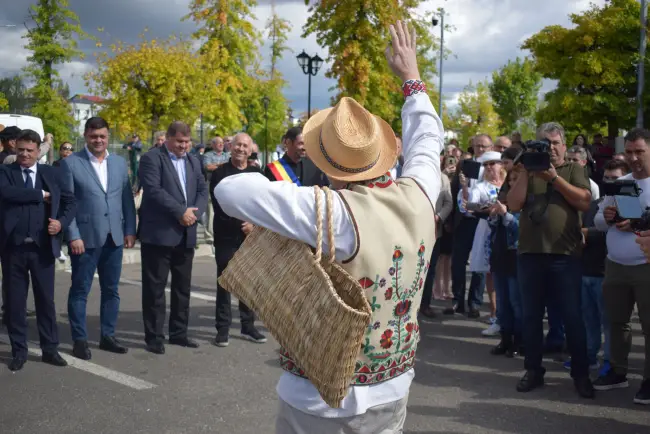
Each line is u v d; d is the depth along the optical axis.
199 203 6.02
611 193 4.47
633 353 5.98
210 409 4.46
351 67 19.88
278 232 1.73
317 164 1.86
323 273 1.66
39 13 28.27
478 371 5.42
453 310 7.61
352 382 1.79
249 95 37.50
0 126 10.34
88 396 4.69
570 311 4.73
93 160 5.73
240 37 31.95
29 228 5.21
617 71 26.34
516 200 4.76
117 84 21.00
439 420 4.30
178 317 6.08
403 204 1.80
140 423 4.20
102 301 5.91
